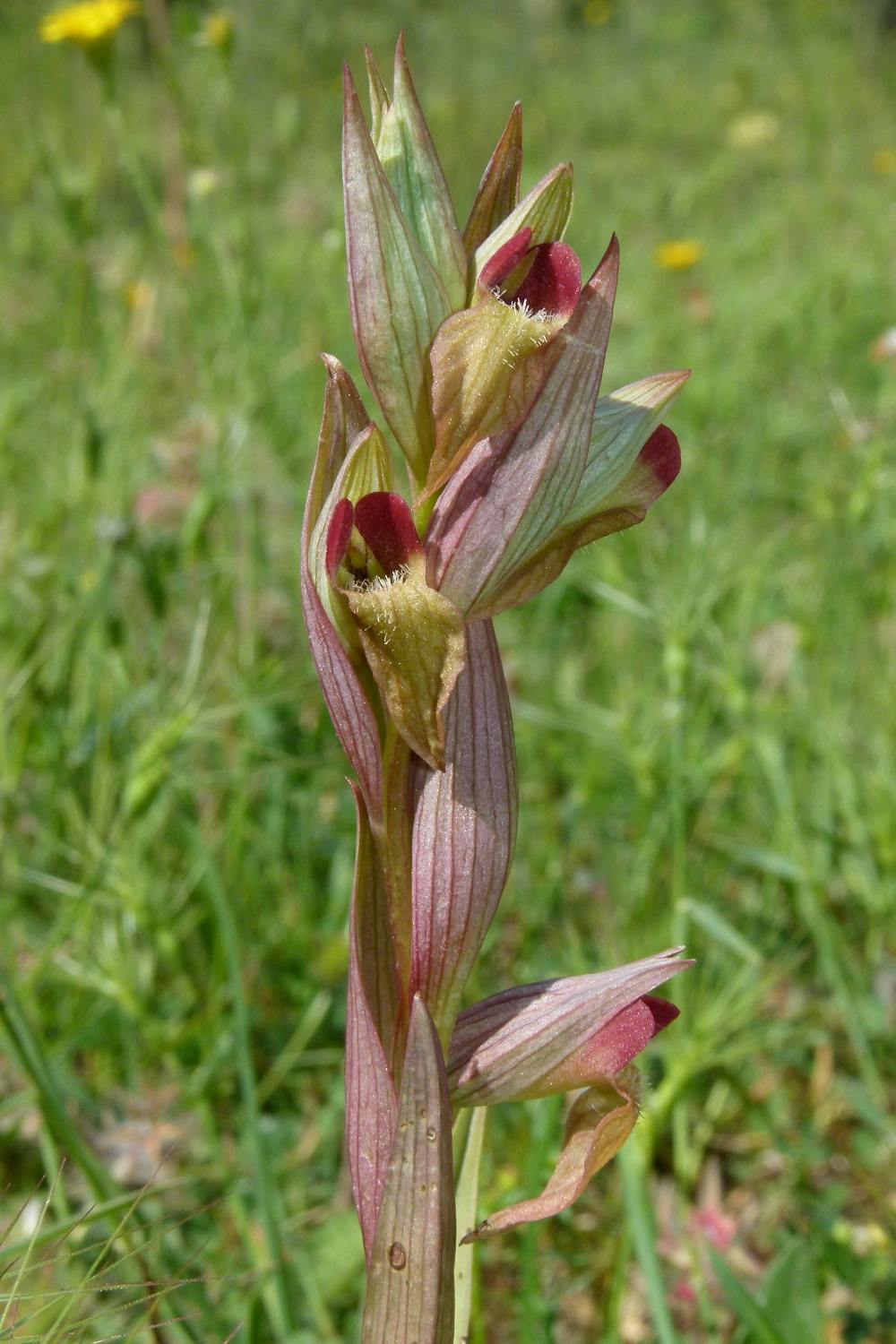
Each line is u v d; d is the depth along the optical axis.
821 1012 0.40
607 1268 0.33
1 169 0.99
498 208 0.23
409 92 0.22
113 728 0.41
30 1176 0.34
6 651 0.42
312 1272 0.32
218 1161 0.34
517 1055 0.22
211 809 0.41
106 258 0.79
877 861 0.43
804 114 1.93
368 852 0.22
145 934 0.38
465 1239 0.22
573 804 0.47
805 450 0.75
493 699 0.22
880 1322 0.31
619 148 1.77
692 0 2.68
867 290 1.04
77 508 0.47
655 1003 0.23
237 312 0.54
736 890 0.46
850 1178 0.36
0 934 0.34
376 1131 0.22
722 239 1.25
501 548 0.22
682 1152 0.34
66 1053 0.36
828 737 0.44
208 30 0.62
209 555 0.51
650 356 0.87
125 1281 0.30
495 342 0.21
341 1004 0.40
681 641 0.40
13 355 0.72
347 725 0.22
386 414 0.22
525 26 2.44
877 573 0.59
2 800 0.39
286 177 1.12
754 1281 0.33
